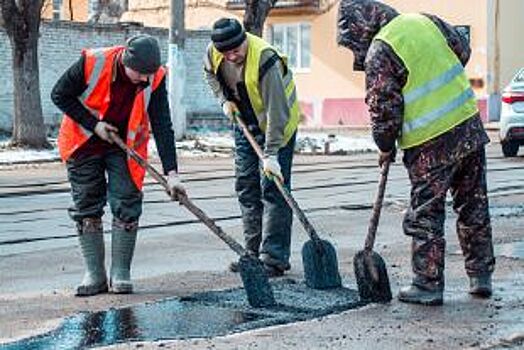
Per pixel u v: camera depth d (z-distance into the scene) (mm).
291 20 37688
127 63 6891
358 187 14914
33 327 6156
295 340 5648
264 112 7668
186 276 7867
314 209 12195
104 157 7262
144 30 29766
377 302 6586
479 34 33719
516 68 34344
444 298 6695
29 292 7316
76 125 7180
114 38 29219
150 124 7266
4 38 26812
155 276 7891
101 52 7066
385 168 6539
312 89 37438
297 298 6848
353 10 6512
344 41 6574
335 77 36906
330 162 20234
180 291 7270
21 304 6863
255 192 7980
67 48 28359
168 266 8375
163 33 30172
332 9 36781
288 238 7887
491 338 5629
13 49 22609
